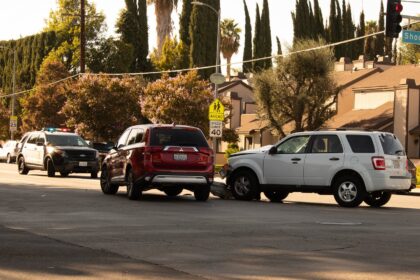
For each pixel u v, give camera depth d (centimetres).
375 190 2297
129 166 2433
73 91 6128
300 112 6044
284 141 2488
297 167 2419
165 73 5841
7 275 1034
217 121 4116
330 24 9956
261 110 6241
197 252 1263
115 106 6094
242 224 1705
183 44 9794
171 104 5509
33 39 9119
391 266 1147
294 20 9819
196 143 2409
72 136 4003
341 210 2184
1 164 5931
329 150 2377
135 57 9406
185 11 9825
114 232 1525
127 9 9431
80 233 1502
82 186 3075
